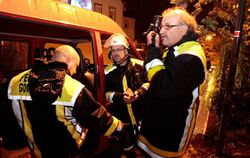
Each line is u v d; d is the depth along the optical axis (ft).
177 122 5.62
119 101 8.43
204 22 13.12
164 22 5.59
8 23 8.70
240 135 13.98
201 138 13.91
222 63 13.11
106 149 10.48
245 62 12.85
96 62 9.83
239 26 10.60
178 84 5.10
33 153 5.80
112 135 5.71
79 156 9.22
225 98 11.37
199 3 13.71
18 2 7.60
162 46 5.90
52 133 5.31
